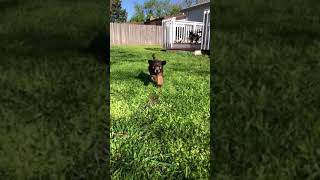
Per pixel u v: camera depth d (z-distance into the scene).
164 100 3.98
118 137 2.79
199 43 11.55
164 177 2.24
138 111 3.51
